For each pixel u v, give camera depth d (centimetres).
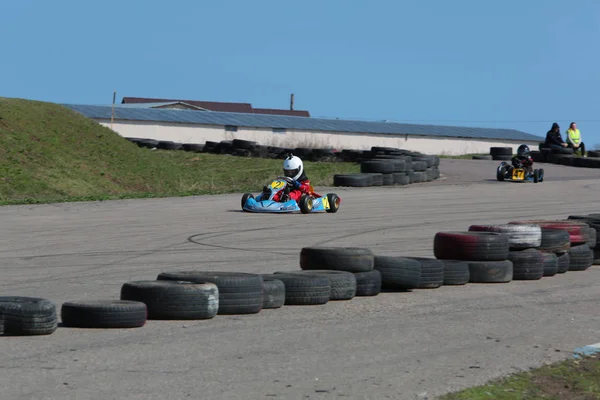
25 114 10831
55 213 5594
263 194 5806
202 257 3700
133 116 15575
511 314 2638
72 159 10088
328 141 16662
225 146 12825
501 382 1856
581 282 3334
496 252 3228
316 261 2880
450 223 5178
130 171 10488
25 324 2116
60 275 3203
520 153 8894
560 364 2038
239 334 2216
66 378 1766
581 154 12362
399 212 5806
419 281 2956
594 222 4009
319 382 1797
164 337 2158
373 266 2906
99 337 2141
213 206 6119
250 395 1689
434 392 1753
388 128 18075
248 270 3347
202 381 1773
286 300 2645
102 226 4859
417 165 8731
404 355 2058
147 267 3409
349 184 7938
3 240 4250
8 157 9250
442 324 2442
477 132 19225
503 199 6900
